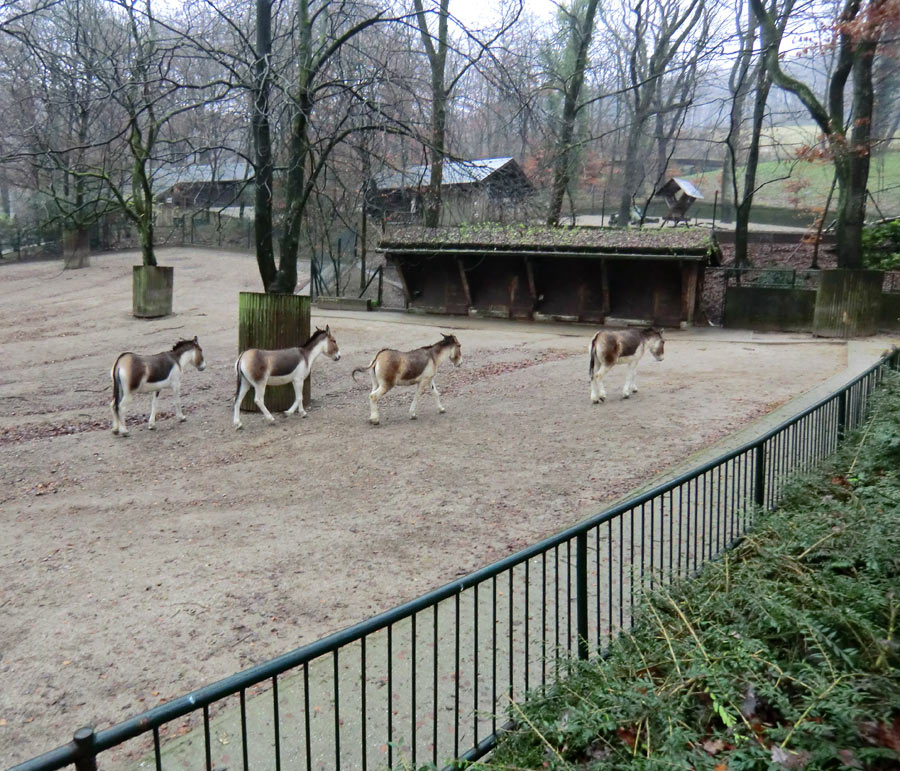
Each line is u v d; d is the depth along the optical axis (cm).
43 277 3897
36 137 1658
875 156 4481
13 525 918
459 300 2873
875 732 361
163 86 1542
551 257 2605
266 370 1368
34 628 650
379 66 1337
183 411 1499
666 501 883
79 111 1673
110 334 2411
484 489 991
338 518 910
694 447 1122
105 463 1179
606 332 1429
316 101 1433
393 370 1348
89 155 2900
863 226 2731
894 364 1266
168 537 865
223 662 589
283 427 1365
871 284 2202
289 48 1655
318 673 551
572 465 1073
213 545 835
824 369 1672
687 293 2469
